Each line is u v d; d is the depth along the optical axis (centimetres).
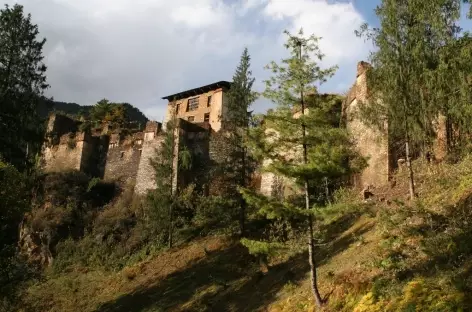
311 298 1523
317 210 1426
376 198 2212
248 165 2953
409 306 1055
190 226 3259
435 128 2045
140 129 5144
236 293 2170
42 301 2809
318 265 1883
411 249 1427
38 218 3672
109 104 5991
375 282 1282
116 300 2622
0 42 2575
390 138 2258
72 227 3716
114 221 3628
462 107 1648
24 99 2569
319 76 1494
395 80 1930
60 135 4959
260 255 2320
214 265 2645
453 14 1775
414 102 1930
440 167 2011
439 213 1552
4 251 2125
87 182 4238
